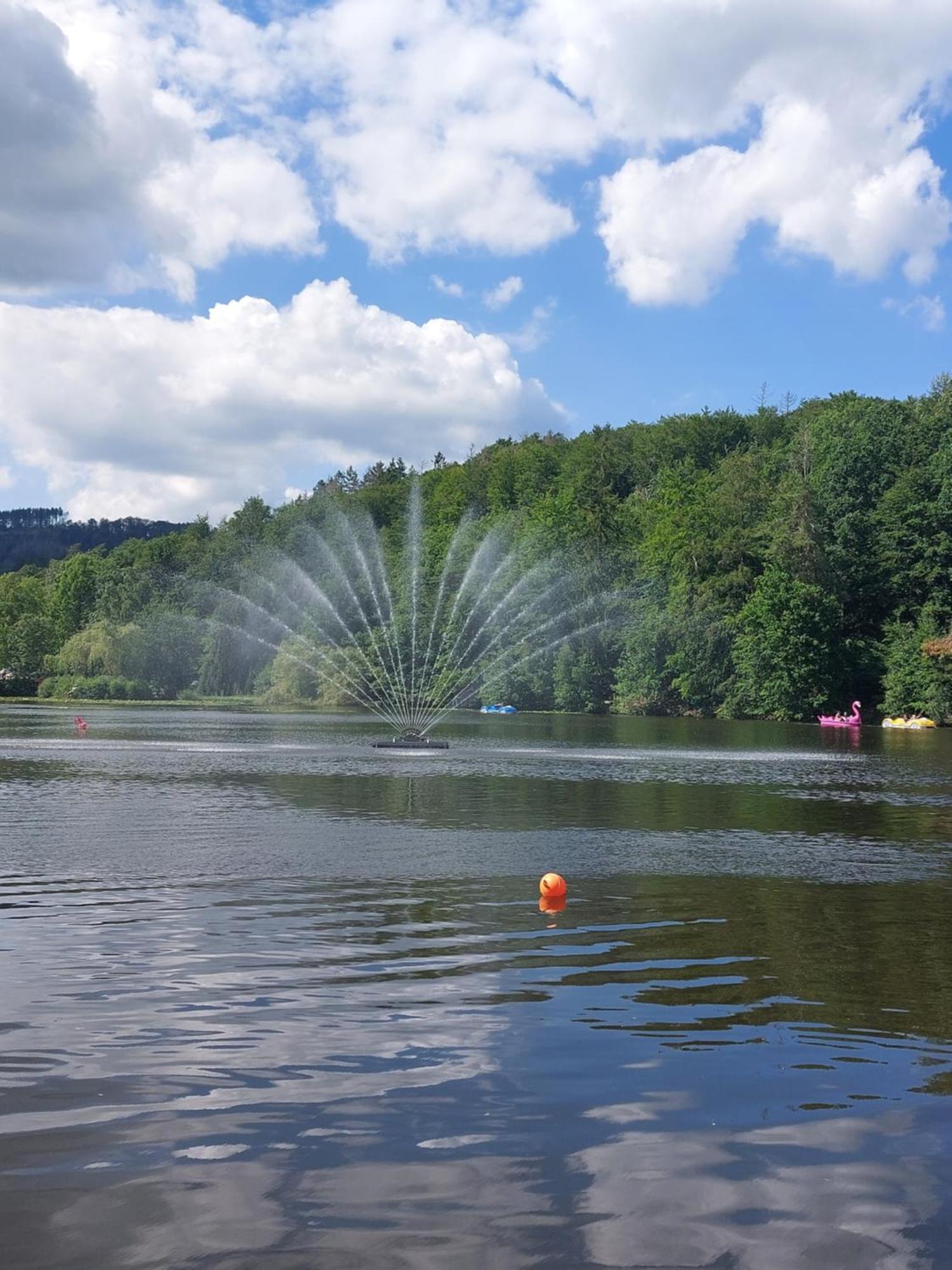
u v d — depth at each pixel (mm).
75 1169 7367
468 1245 6480
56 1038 9906
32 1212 6812
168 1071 9125
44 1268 6199
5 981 11750
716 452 176250
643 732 74250
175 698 143875
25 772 38156
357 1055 9547
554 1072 9180
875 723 96000
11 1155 7570
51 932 14047
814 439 136000
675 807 29281
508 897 16609
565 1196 7078
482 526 155250
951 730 85312
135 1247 6418
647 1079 9047
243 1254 6359
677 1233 6645
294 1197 7016
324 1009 10820
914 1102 8633
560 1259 6355
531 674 121125
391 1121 8172
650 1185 7234
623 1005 11055
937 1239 6629
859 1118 8328
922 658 95375
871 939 13969
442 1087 8820
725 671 106938
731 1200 7051
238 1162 7484
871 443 119750
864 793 33812
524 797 31406
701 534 119688
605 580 120938
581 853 21078
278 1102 8500
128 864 19406
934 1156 7707
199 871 18719
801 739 68438
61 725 73438
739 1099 8641
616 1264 6301
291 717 93125
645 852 21344
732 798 32031
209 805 28641
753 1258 6391
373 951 13172
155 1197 7000
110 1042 9805
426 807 28609
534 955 13047
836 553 110750
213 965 12469
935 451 116500
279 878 18047
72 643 145125
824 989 11672
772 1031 10266
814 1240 6602
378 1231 6625
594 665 116875
